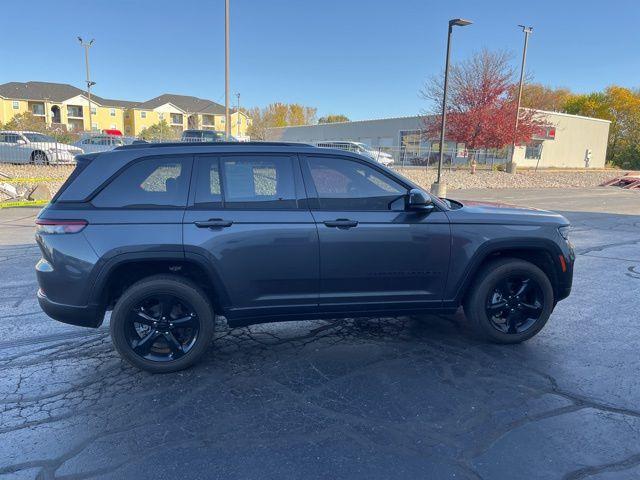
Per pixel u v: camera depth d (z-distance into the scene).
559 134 41.12
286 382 3.80
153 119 82.00
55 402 3.49
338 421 3.23
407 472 2.71
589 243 9.93
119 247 3.65
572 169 39.75
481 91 27.36
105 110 80.19
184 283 3.87
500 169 32.53
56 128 43.25
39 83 79.19
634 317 5.34
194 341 3.95
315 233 3.90
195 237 3.74
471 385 3.74
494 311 4.43
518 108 28.02
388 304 4.16
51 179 16.45
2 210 13.82
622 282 6.81
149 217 3.72
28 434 3.09
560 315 5.39
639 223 12.99
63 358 4.25
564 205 17.77
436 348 4.47
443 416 3.29
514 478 2.66
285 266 3.90
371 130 45.31
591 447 2.95
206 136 23.84
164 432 3.11
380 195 4.08
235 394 3.61
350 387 3.71
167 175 3.84
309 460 2.82
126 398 3.55
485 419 3.25
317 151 4.04
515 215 4.37
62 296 3.70
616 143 55.50
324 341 4.64
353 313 4.15
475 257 4.21
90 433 3.10
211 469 2.74
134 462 2.80
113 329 3.82
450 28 18.77
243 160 3.93
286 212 3.89
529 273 4.39
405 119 41.56
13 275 6.91
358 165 4.06
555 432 3.11
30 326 5.00
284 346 4.52
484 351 4.39
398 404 3.46
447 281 4.21
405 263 4.09
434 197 4.34
